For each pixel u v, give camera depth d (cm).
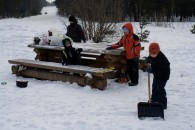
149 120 579
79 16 1598
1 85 835
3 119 578
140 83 846
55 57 1027
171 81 879
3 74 970
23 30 2123
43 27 2422
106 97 725
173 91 785
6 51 1379
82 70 793
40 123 558
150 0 4753
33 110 631
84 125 553
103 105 666
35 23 3055
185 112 632
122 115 606
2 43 1576
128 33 805
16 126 546
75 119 580
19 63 938
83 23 1558
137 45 796
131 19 4984
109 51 820
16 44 1552
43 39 1004
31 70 921
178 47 1482
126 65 862
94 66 920
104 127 545
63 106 657
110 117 593
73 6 1650
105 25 1548
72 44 937
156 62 626
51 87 806
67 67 828
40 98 715
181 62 1145
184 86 828
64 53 864
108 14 1583
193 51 1355
